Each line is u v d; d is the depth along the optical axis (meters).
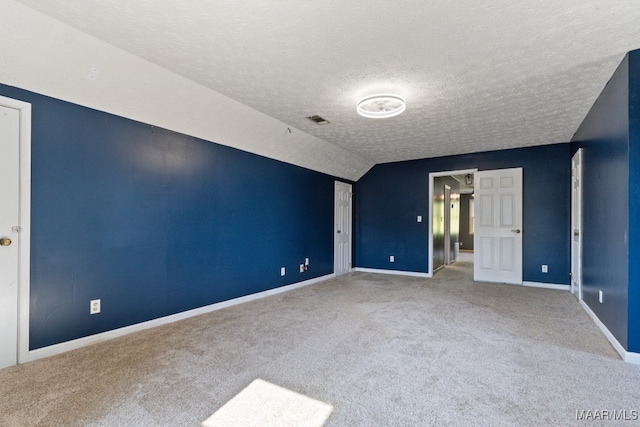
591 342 2.60
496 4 1.74
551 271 4.78
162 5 1.75
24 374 2.07
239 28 1.97
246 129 3.71
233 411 1.69
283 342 2.63
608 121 2.66
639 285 2.20
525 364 2.22
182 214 3.31
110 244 2.74
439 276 5.81
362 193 6.50
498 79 2.65
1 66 2.07
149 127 3.03
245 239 4.05
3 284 2.18
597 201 2.99
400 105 3.00
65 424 1.57
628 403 1.75
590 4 1.73
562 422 1.59
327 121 3.75
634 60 2.21
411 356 2.36
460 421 1.60
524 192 4.99
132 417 1.63
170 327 3.02
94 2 1.73
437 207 6.43
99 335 2.65
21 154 2.25
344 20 1.89
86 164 2.59
